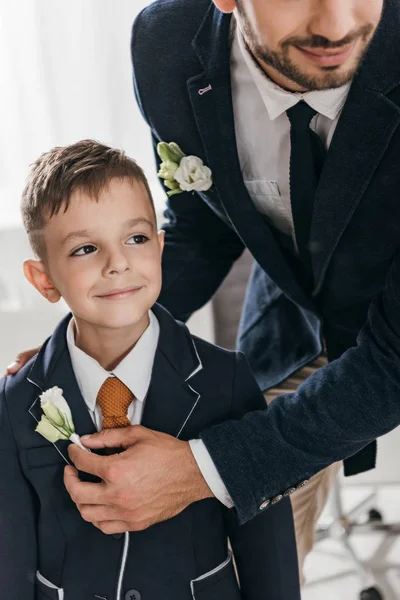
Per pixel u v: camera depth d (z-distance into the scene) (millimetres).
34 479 1127
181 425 1141
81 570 1121
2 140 2551
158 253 1123
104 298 1081
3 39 2447
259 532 1192
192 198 1514
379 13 1032
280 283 1414
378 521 2352
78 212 1071
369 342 1165
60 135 2527
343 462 1496
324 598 2131
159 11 1357
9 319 2527
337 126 1177
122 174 1093
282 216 1369
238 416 1175
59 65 2459
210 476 1112
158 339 1147
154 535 1121
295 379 1576
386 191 1208
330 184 1215
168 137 1393
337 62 1053
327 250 1284
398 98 1154
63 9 2406
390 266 1187
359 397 1135
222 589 1136
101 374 1124
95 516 1091
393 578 2197
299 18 1028
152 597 1109
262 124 1276
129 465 1067
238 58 1256
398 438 2514
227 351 1197
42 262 1146
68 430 1091
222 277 1642
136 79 1378
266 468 1123
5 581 1141
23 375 1166
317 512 1553
